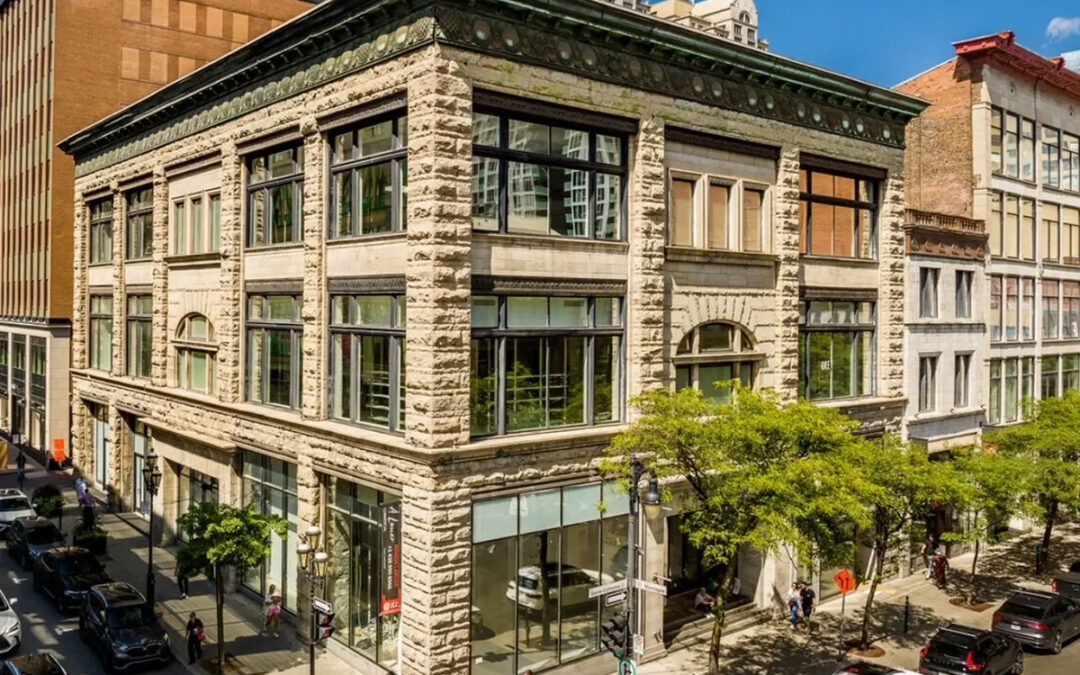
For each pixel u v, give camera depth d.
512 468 21.89
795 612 27.86
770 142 28.16
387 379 22.75
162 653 23.42
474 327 21.61
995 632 24.55
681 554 29.88
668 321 25.66
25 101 55.25
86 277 44.22
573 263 23.39
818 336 31.25
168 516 35.28
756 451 21.47
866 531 28.70
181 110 32.69
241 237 29.27
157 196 35.06
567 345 23.69
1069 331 45.91
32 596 29.23
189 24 52.50
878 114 32.12
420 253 20.70
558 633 23.20
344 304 24.52
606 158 24.33
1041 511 29.48
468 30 20.80
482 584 21.61
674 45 24.55
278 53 25.66
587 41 23.09
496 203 22.08
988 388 39.12
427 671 20.44
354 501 24.09
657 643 25.09
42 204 51.59
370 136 23.38
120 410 39.97
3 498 36.97
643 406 22.95
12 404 58.09
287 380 27.28
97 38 49.75
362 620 23.70
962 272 37.78
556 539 23.14
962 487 25.41
